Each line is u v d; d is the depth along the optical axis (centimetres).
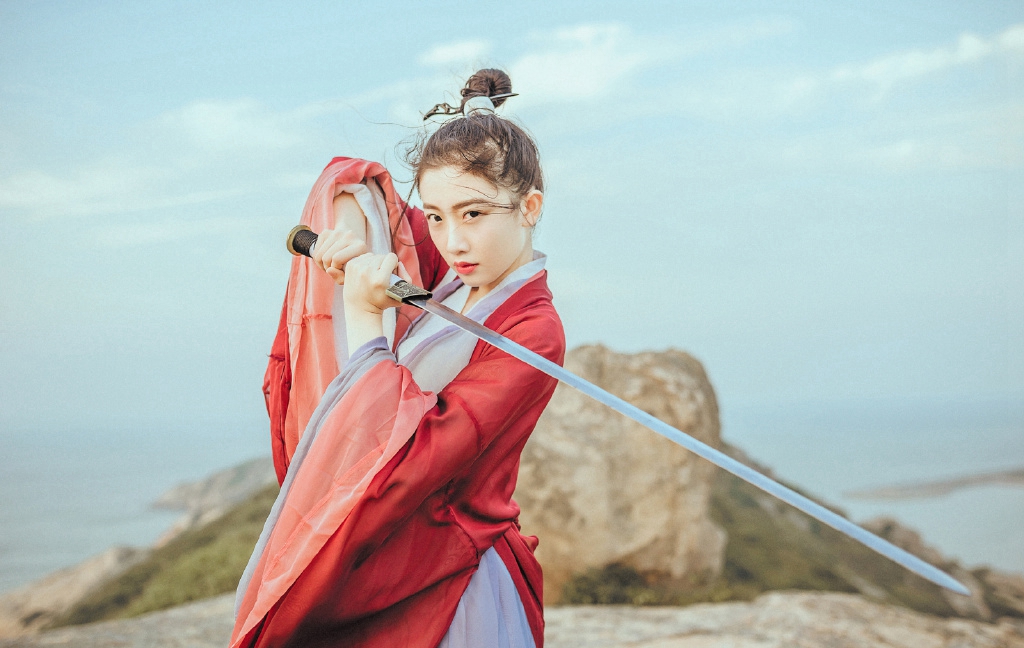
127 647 588
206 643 598
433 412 169
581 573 897
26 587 2161
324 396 170
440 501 174
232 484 5678
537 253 207
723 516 1522
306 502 162
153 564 1394
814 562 1408
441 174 188
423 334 202
